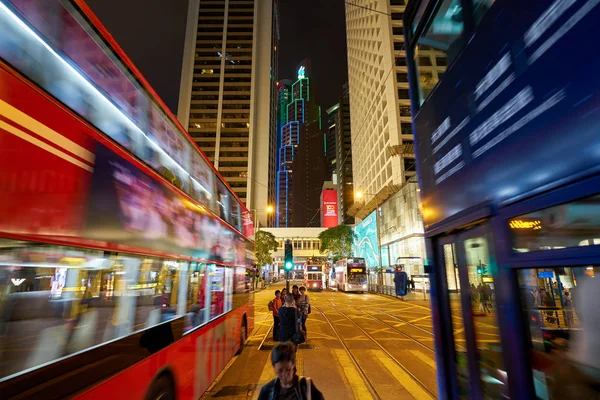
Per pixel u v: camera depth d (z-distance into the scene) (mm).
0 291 2020
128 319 3285
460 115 3406
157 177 4074
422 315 18359
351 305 24328
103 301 2914
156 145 4191
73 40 2797
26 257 2188
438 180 3889
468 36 3289
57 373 2352
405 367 7977
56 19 2635
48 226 2316
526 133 2389
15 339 2088
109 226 2994
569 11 2062
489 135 2852
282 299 11359
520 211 2414
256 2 104375
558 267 2123
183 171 5047
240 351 9344
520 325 2420
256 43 101938
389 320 16391
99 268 2881
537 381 2270
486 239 2898
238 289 8695
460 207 3320
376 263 50906
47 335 2314
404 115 46781
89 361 2678
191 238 5121
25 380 2113
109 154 3104
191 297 5035
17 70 2246
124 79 3531
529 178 2338
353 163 73938
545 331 2244
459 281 3418
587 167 1870
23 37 2324
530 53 2381
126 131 3498
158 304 3943
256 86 101062
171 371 4152
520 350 2389
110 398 2891
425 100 4387
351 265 38469
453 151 3527
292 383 2602
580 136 1933
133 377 3271
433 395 6078
